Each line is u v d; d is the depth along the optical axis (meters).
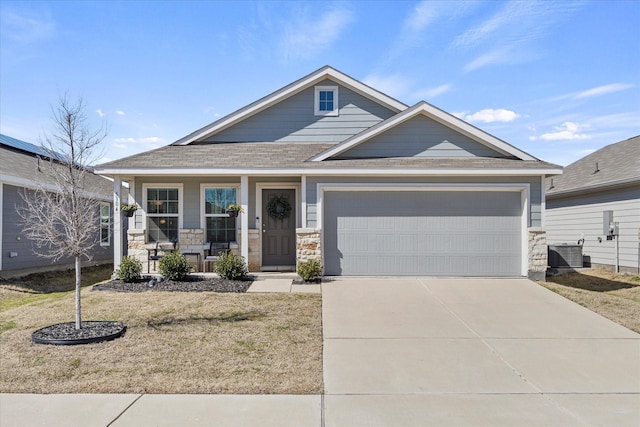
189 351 5.36
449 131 10.84
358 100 12.47
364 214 10.31
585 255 14.96
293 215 11.77
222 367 4.86
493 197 10.28
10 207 11.96
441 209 10.30
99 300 8.03
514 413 3.89
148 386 4.34
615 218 13.48
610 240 13.54
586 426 3.65
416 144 10.84
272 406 3.97
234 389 4.30
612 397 4.25
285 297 8.30
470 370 4.96
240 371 4.76
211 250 11.45
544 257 10.03
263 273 10.77
